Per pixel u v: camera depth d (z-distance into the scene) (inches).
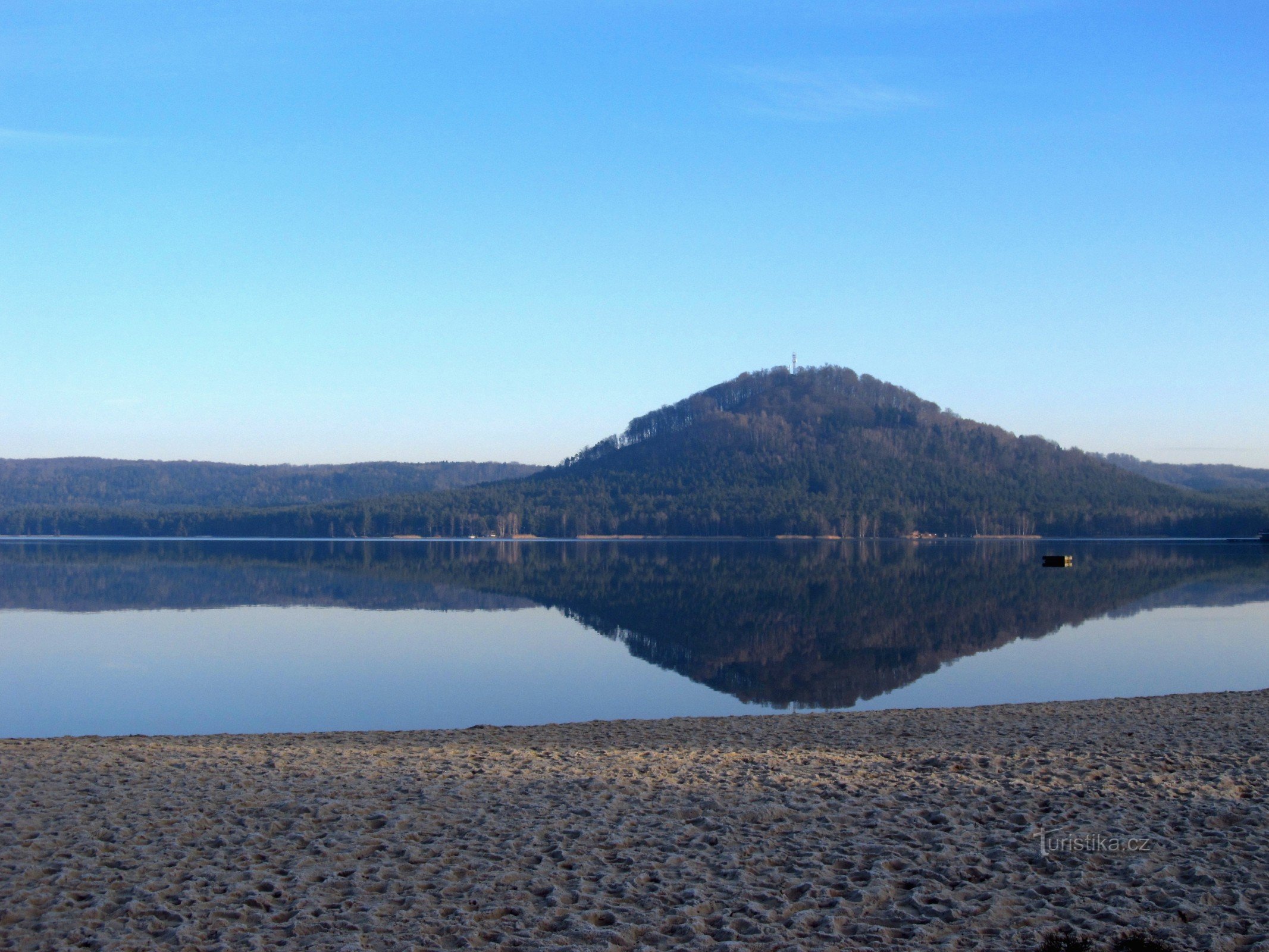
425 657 1256.2
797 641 1433.3
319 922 287.0
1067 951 261.6
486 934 280.4
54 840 360.5
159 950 267.4
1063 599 2098.9
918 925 283.7
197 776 473.7
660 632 1534.2
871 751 542.9
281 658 1250.6
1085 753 517.3
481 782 460.8
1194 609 1871.3
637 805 415.8
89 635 1480.1
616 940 276.4
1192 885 309.9
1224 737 569.0
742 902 303.6
